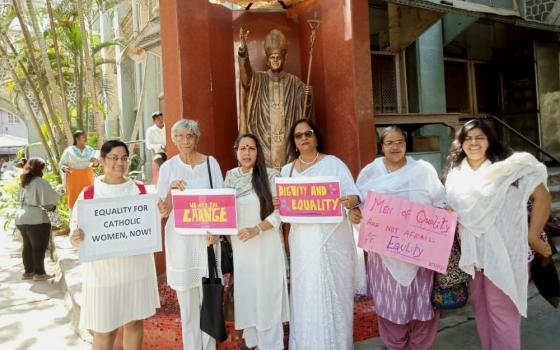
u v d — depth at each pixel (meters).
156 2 8.73
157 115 8.11
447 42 8.41
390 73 8.41
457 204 2.60
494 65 9.58
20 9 9.12
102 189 2.67
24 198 5.88
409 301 2.68
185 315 2.92
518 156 2.49
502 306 2.56
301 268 2.84
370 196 2.68
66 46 10.49
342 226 2.88
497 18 6.53
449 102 9.24
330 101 4.64
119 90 15.20
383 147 2.79
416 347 2.81
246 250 2.92
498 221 2.49
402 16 7.45
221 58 4.73
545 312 3.74
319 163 2.90
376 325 3.45
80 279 4.89
